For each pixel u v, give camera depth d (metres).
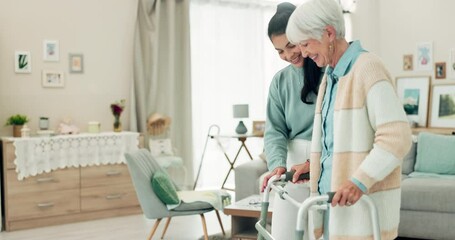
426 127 6.98
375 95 1.65
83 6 6.15
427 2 7.14
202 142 7.18
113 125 6.27
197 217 5.56
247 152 6.91
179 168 6.84
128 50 6.46
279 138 2.42
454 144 5.20
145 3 6.52
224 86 7.34
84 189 5.50
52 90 5.97
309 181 2.16
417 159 5.35
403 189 4.46
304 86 2.29
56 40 5.98
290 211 2.33
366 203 1.69
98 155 5.56
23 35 5.80
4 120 5.71
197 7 7.09
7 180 5.12
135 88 6.49
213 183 7.28
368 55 1.71
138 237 4.80
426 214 4.38
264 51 7.67
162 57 6.75
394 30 7.52
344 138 1.72
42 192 5.28
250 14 7.51
